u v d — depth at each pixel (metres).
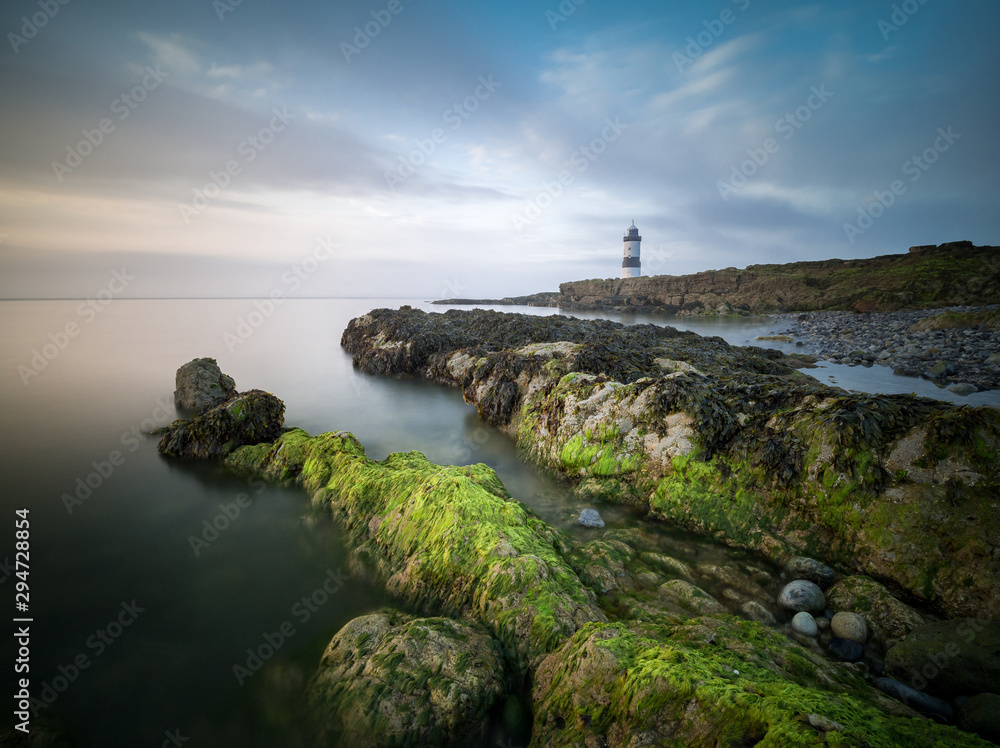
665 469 9.11
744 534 7.78
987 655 4.55
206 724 4.96
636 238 103.88
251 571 7.64
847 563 6.82
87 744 4.76
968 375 19.05
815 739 2.96
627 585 6.56
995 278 47.50
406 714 4.27
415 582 6.55
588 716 3.92
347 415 16.70
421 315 38.03
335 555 8.00
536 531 7.23
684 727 3.47
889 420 7.21
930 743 3.08
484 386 16.44
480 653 4.82
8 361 26.16
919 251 61.81
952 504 6.22
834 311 54.91
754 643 5.04
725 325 50.38
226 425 12.62
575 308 90.94
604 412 10.54
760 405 9.26
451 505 7.22
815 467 7.45
